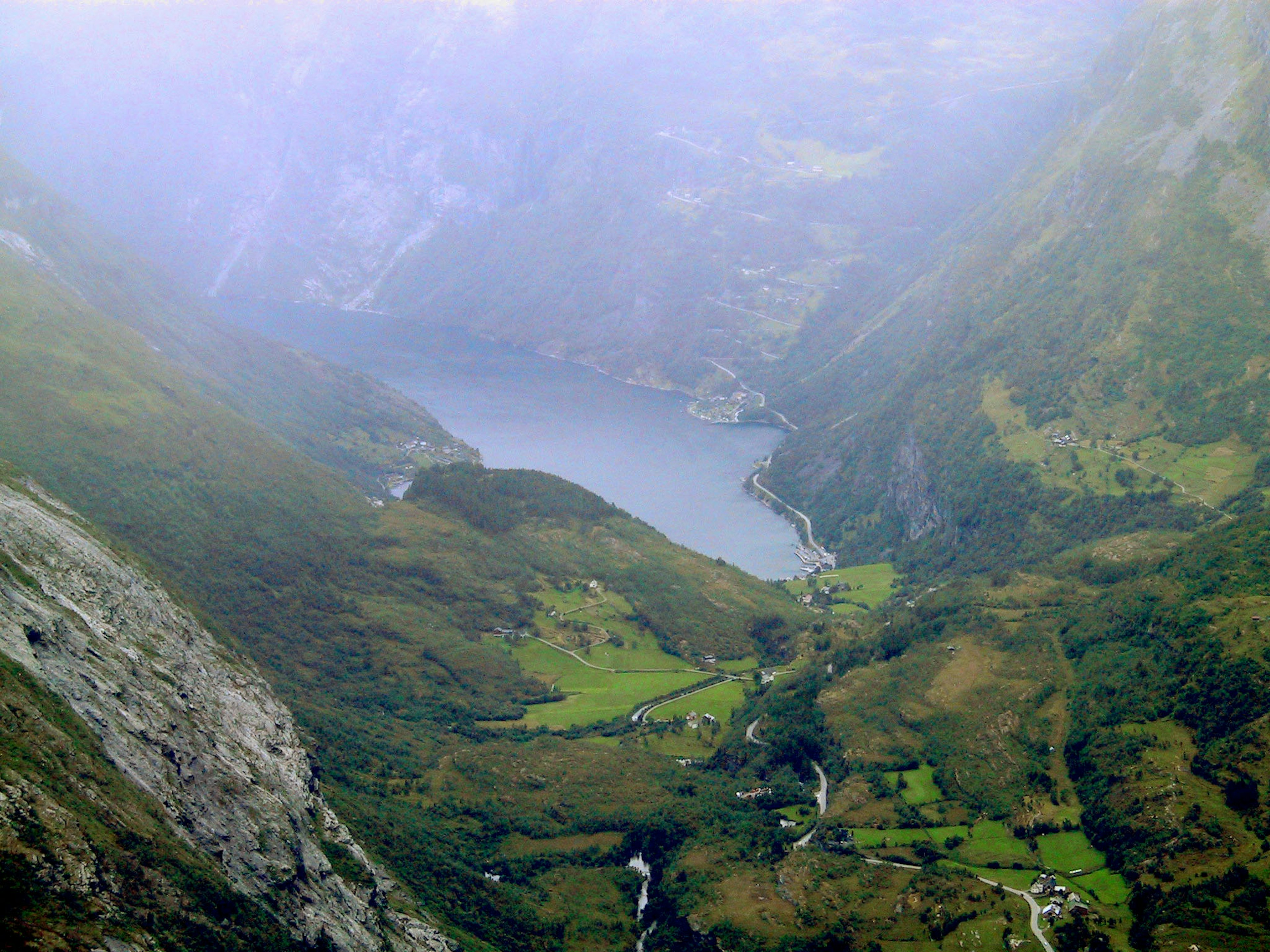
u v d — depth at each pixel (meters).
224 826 136.50
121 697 136.50
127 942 104.88
